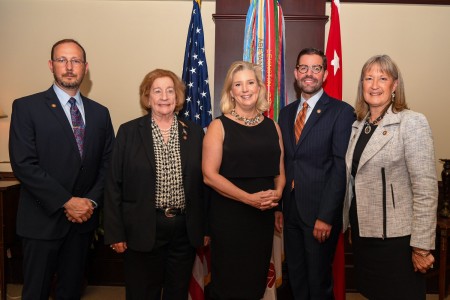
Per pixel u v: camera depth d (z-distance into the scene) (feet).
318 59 7.47
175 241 6.81
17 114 7.11
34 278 7.04
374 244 5.93
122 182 6.81
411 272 5.70
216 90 9.79
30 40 11.34
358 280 6.35
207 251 8.75
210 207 7.02
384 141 5.78
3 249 9.64
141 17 11.32
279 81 8.93
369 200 5.91
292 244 7.61
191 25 9.27
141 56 11.37
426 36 11.19
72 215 7.00
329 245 7.41
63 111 7.23
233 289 6.76
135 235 6.56
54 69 7.30
